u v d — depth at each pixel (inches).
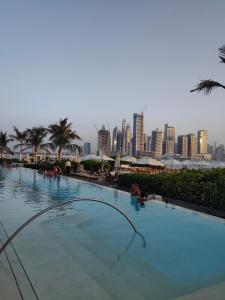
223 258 269.0
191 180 554.6
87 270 227.3
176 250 288.8
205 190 503.2
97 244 298.0
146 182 677.3
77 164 1400.1
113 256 265.6
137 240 318.3
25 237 302.5
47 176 1131.9
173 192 583.2
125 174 785.6
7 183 872.9
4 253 247.3
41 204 522.3
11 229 335.0
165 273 231.0
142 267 241.9
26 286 188.5
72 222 386.3
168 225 383.2
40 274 212.1
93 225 374.3
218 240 322.3
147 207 492.7
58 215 428.1
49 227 352.2
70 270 223.8
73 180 967.6
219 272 235.6
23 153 2498.8
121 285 204.8
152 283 210.7
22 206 500.1
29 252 257.0
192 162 1690.5
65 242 296.0
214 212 460.4
